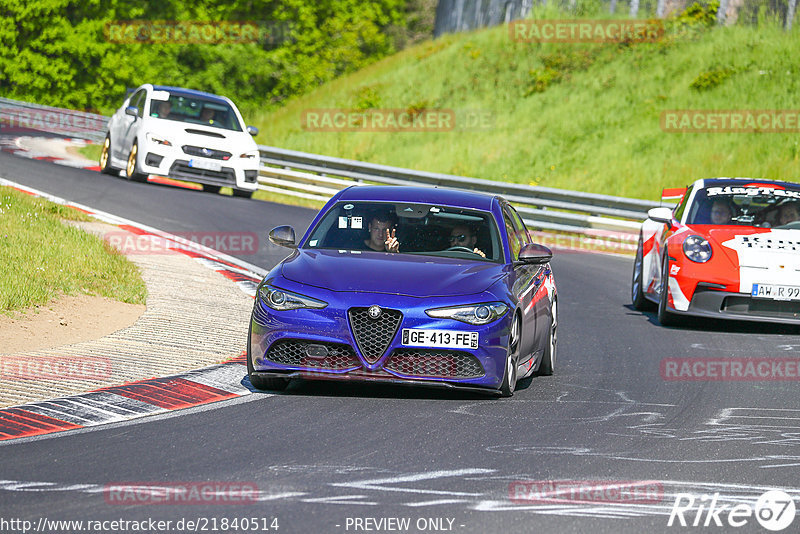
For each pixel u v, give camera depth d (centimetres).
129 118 6869
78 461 1825
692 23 11819
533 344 2764
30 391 2319
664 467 1948
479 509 1623
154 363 2683
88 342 2859
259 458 1889
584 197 7000
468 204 2855
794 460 2052
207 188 7406
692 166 9181
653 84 10888
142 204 5888
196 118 6869
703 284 3806
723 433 2275
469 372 2419
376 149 11012
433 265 2567
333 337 2381
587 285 5022
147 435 2028
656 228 4328
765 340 3712
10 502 1577
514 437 2144
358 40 18250
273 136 11906
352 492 1689
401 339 2388
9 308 3005
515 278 2623
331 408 2341
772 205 4081
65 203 5441
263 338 2431
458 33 14675
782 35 11062
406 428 2177
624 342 3562
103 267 3719
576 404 2536
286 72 17262
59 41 14875
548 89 11431
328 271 2498
